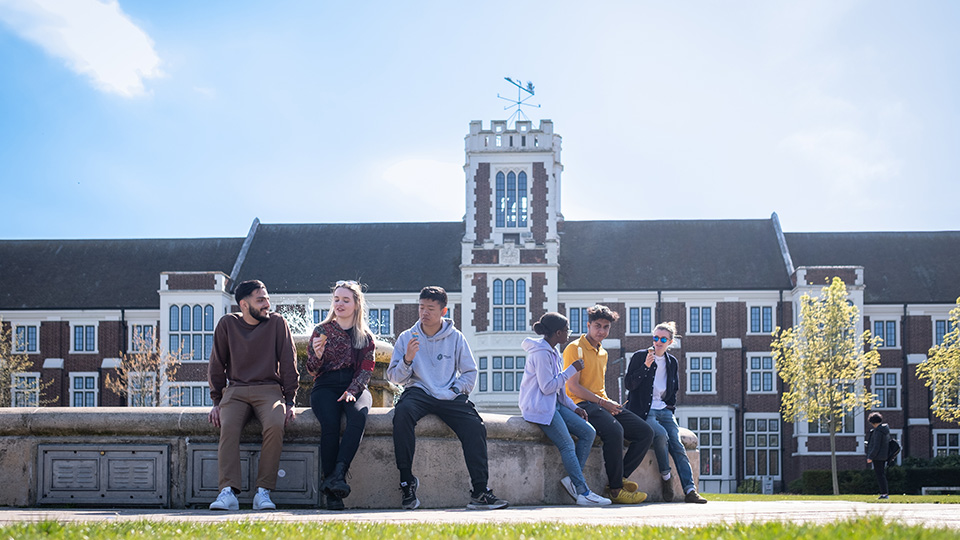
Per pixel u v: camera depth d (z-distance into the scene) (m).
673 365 12.53
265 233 52.75
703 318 48.62
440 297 10.30
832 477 40.50
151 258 52.41
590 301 48.62
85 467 9.89
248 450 9.74
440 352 10.27
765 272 49.19
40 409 10.00
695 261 49.88
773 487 47.19
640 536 6.21
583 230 51.88
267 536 6.18
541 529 6.70
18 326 50.44
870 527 6.23
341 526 6.82
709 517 8.12
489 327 47.72
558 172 52.66
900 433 47.41
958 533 6.05
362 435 9.66
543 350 10.90
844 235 51.69
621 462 11.16
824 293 40.75
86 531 6.42
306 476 9.84
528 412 10.91
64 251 52.91
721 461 46.38
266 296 9.76
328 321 10.10
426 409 10.02
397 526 6.94
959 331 37.84
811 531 6.09
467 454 9.95
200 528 6.70
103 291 50.75
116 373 49.47
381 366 12.96
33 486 9.89
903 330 48.06
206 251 52.69
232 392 9.55
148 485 9.84
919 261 50.03
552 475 11.08
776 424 47.69
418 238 51.91
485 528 6.78
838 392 39.47
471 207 49.28
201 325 48.56
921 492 39.88
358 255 51.09
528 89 49.97
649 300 48.66
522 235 48.88
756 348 48.31
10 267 52.06
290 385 9.70
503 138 49.53
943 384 38.22
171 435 9.91
